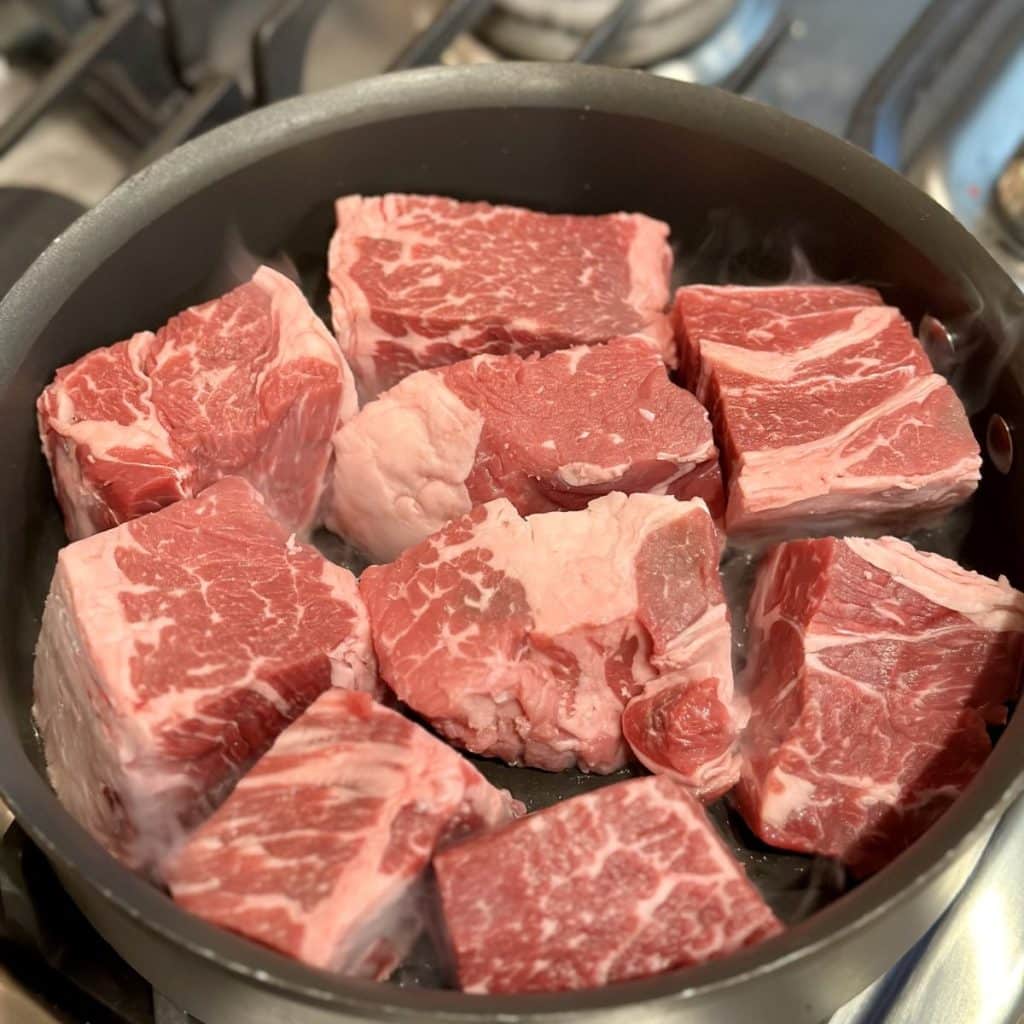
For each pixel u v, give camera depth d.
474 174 0.39
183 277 0.37
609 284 0.37
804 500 0.33
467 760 0.31
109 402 0.33
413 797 0.27
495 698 0.30
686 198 0.39
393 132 0.37
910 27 0.46
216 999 0.26
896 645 0.31
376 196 0.39
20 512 0.33
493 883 0.26
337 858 0.26
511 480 0.34
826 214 0.36
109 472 0.32
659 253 0.38
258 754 0.31
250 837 0.27
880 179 0.35
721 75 0.46
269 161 0.36
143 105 0.46
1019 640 0.31
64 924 0.29
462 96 0.36
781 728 0.31
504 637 0.30
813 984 0.26
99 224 0.34
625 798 0.28
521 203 0.40
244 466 0.34
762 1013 0.26
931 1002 0.30
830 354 0.35
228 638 0.30
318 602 0.31
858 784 0.30
